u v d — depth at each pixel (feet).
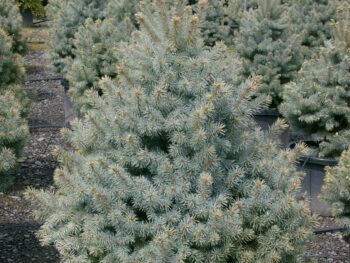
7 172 7.89
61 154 5.33
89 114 5.06
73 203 4.92
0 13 16.90
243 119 5.05
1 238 8.44
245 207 4.80
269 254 4.70
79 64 11.73
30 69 19.54
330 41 9.85
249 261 4.72
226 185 4.90
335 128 9.63
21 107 9.53
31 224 8.91
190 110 4.87
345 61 9.28
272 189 5.13
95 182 4.84
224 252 4.62
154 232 4.68
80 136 5.27
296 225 4.98
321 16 15.37
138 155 4.78
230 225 4.58
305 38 15.24
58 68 16.48
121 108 4.95
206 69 4.98
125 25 12.95
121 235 4.74
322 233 8.91
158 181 4.79
